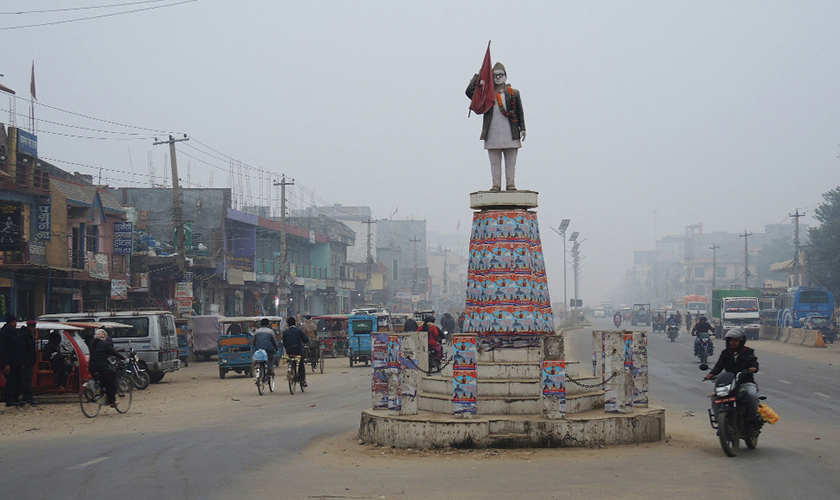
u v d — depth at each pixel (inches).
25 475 352.5
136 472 358.0
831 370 1011.9
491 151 495.2
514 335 471.2
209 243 1956.2
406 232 4731.8
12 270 1160.8
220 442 454.9
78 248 1419.8
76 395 756.0
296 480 336.8
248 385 909.2
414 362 435.2
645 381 462.3
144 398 756.0
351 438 466.0
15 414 620.4
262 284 2266.2
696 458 380.5
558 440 409.4
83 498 303.6
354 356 1248.2
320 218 3043.8
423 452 403.2
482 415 429.7
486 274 481.1
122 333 914.1
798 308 2016.5
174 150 1432.1
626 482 322.3
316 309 2878.9
